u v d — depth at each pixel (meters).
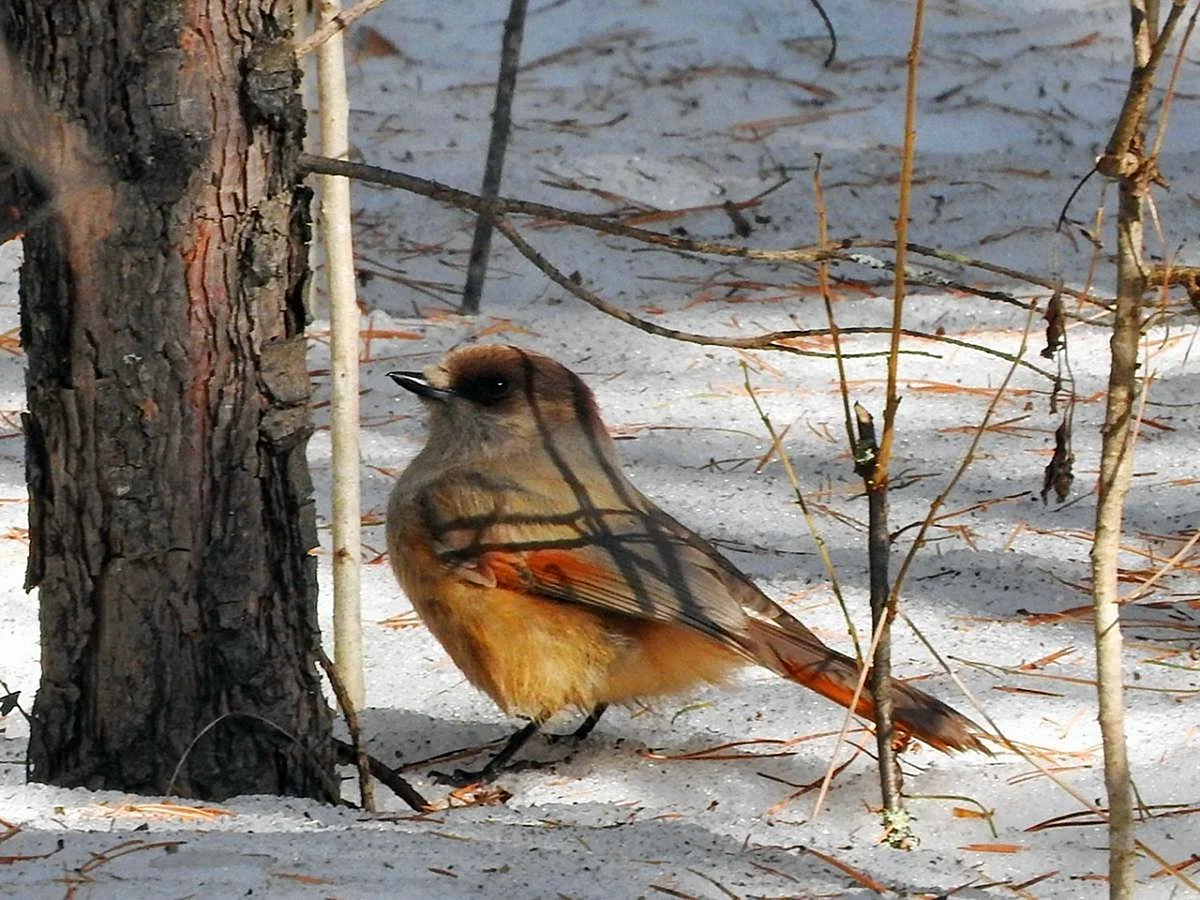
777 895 7.19
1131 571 11.73
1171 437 13.84
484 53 21.58
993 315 15.98
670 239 7.87
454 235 17.70
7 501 12.73
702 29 21.98
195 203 8.04
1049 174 18.77
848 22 22.23
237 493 8.39
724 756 9.82
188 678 8.50
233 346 8.27
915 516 12.64
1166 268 6.91
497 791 9.55
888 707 8.54
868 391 14.73
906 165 7.65
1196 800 8.79
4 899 6.69
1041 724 9.80
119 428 8.20
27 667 10.53
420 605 10.45
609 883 7.14
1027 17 22.48
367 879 6.96
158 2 7.80
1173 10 6.40
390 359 15.36
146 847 7.29
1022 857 8.28
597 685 10.09
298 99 8.12
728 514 12.80
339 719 10.36
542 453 10.55
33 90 7.86
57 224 8.00
